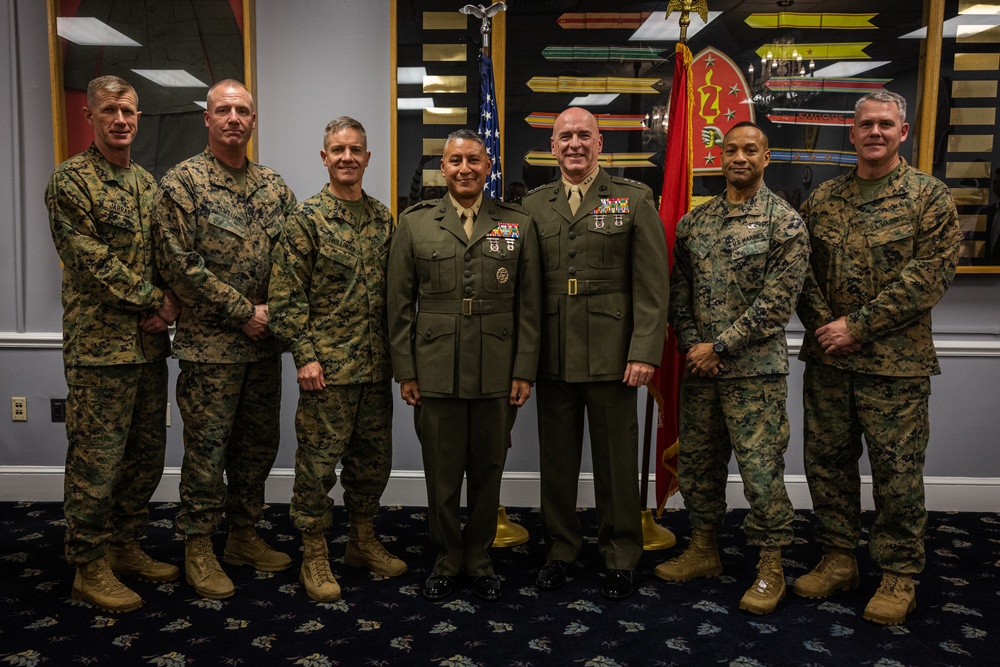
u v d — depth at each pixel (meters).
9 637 2.00
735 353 2.20
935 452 3.12
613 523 2.35
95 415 2.17
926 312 2.16
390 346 2.30
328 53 3.07
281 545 2.70
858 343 2.15
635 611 2.17
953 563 2.57
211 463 2.29
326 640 1.98
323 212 2.26
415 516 3.05
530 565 2.54
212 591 2.25
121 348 2.19
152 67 3.02
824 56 2.99
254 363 2.40
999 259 3.01
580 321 2.29
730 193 2.32
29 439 3.18
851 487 2.30
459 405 2.25
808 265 2.20
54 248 3.14
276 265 2.23
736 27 2.99
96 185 2.19
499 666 1.86
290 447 3.18
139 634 2.02
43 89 3.08
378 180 3.12
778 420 2.23
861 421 2.21
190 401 2.28
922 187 2.14
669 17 2.99
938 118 2.98
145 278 2.28
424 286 2.27
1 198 3.11
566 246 2.31
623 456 2.32
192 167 2.27
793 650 1.95
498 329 2.24
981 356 3.07
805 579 2.30
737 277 2.23
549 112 3.03
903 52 2.97
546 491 2.43
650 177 3.04
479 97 2.93
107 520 2.22
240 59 3.01
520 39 3.00
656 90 3.01
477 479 2.32
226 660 1.88
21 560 2.54
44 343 3.13
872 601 2.14
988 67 2.95
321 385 2.22
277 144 3.10
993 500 3.11
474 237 2.23
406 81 3.02
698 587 2.36
